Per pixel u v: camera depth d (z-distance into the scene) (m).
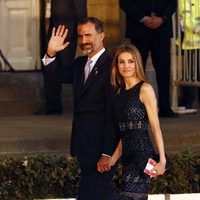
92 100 19.66
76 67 20.03
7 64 33.44
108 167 19.45
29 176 22.20
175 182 22.66
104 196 19.75
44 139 26.50
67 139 26.70
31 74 32.84
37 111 31.69
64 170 22.34
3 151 26.20
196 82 31.41
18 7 33.94
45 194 22.34
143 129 19.41
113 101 19.48
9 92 32.12
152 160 19.31
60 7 29.58
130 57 19.39
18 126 28.70
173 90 31.97
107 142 19.48
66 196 22.44
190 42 31.50
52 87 31.16
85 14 29.64
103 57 19.75
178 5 31.66
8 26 33.91
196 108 33.38
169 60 30.55
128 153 19.42
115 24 33.66
